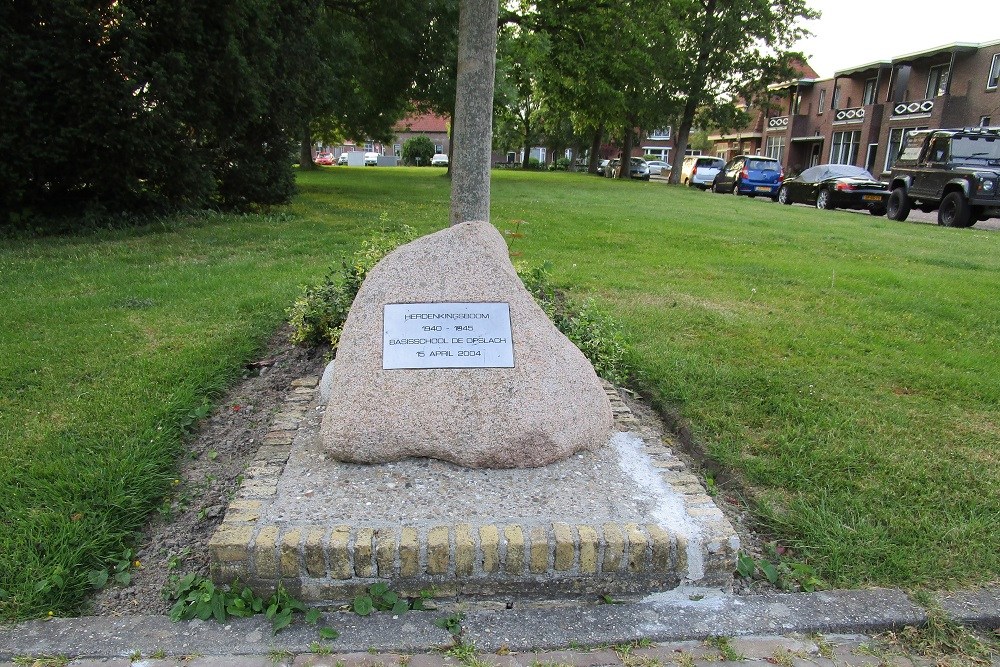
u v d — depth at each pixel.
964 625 2.54
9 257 8.23
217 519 3.12
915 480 3.45
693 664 2.35
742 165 27.25
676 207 17.38
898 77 34.41
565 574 2.63
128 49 9.32
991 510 3.21
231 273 7.36
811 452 3.69
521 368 3.17
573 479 3.02
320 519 2.69
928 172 16.14
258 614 2.53
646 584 2.68
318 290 5.11
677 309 6.45
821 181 20.59
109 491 3.15
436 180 26.58
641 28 23.33
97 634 2.42
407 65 19.50
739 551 2.88
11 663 2.29
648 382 4.68
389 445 3.03
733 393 4.45
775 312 6.49
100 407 3.93
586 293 6.96
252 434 3.87
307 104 13.19
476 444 3.02
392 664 2.32
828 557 2.89
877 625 2.53
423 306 3.27
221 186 12.63
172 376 4.39
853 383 4.70
